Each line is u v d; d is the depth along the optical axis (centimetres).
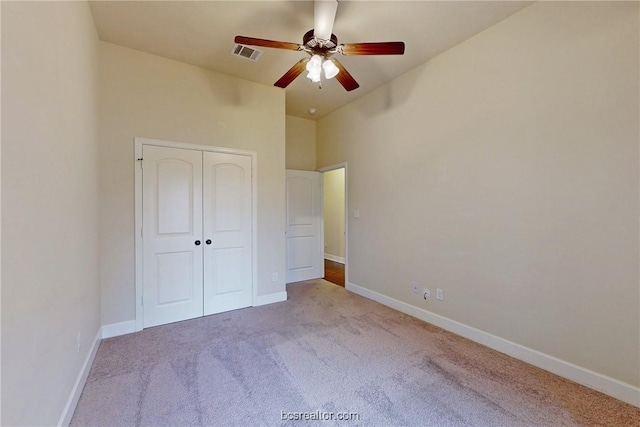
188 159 314
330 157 471
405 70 329
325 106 440
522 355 232
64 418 154
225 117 337
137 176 286
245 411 173
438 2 220
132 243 284
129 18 238
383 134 367
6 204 98
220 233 336
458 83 278
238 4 222
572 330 205
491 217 253
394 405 179
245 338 269
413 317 325
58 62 150
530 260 228
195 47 282
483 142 258
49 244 136
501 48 244
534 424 164
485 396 187
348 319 317
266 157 368
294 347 252
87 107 218
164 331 284
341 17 236
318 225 509
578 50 201
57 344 145
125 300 281
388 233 361
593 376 195
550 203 216
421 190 317
